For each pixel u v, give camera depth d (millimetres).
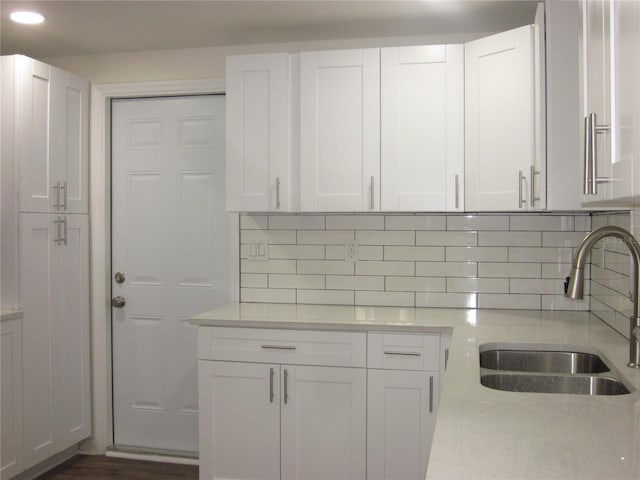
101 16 2846
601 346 2131
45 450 3070
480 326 2578
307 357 2713
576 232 3018
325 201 2898
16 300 2914
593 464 1050
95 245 3488
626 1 1059
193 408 3496
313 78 2898
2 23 2941
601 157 1248
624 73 1071
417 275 3166
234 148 2990
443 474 1008
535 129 2490
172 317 3516
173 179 3504
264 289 3322
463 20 2908
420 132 2818
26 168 2934
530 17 2863
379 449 2666
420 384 2625
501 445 1149
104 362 3488
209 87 3352
